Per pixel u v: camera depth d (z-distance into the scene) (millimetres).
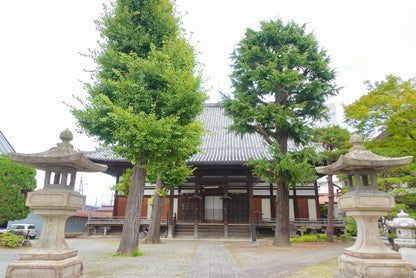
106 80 9891
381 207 5766
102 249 12398
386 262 5379
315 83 13578
